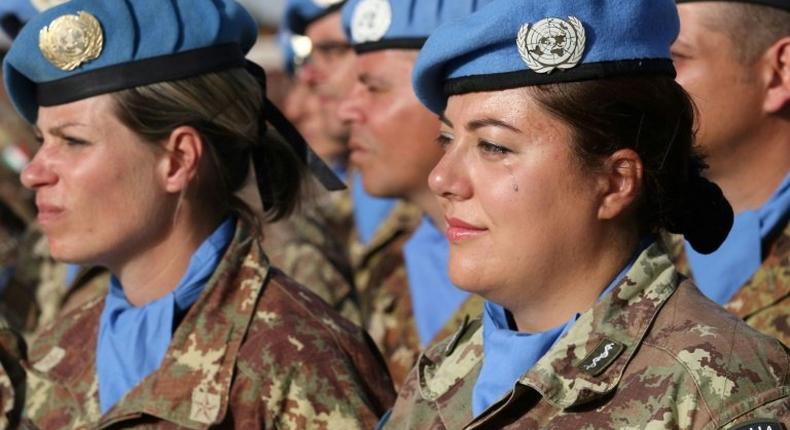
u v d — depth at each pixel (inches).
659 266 102.7
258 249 134.6
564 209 100.7
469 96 102.7
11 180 230.8
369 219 217.5
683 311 100.0
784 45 144.9
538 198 100.3
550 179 100.2
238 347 127.8
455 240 103.1
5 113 233.5
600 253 102.3
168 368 128.1
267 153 138.9
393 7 169.9
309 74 237.6
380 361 135.6
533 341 102.9
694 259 149.7
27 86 134.8
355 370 129.7
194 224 134.0
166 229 133.0
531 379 99.8
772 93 145.4
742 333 98.0
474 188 102.1
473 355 110.0
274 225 179.9
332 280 179.0
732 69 144.9
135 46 130.2
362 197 218.4
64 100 130.5
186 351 128.4
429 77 105.5
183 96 131.3
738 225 146.5
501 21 100.4
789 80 145.3
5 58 133.3
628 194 101.4
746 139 146.5
